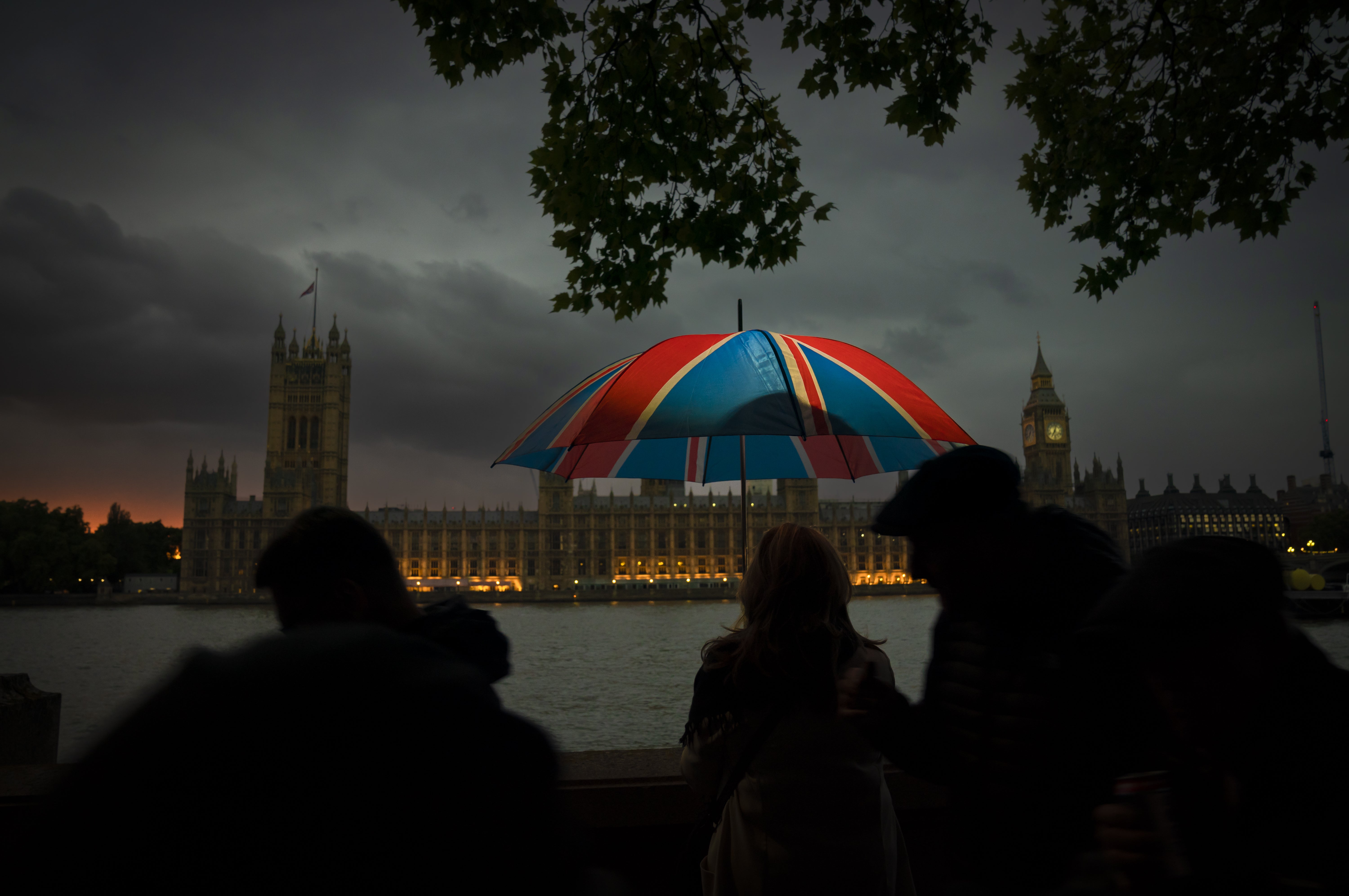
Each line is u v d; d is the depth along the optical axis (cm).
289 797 93
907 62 810
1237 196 827
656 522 19275
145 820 90
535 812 110
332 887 93
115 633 8900
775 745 347
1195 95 838
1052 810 280
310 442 19025
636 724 3256
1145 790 197
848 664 346
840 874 342
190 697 99
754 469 626
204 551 17338
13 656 6184
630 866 504
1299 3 753
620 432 451
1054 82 912
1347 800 185
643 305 860
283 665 105
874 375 512
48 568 15500
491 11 744
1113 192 873
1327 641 6438
